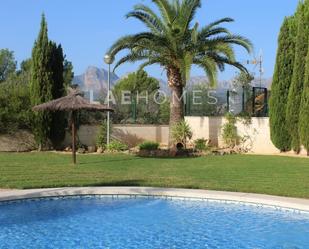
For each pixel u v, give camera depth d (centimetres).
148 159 2242
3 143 2786
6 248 866
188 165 1995
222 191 1344
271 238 948
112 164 2017
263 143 2727
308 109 2381
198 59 2584
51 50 2714
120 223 1067
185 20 2530
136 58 2617
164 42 2523
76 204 1252
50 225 1042
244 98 2880
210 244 907
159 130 3178
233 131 2841
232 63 2666
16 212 1158
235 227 1034
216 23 2584
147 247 884
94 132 2955
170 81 2656
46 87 2680
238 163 2077
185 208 1216
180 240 934
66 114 2783
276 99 2572
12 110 2714
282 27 2559
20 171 1750
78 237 949
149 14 2569
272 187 1401
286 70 2552
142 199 1315
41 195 1285
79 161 2128
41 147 2736
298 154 2512
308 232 991
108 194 1332
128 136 3053
